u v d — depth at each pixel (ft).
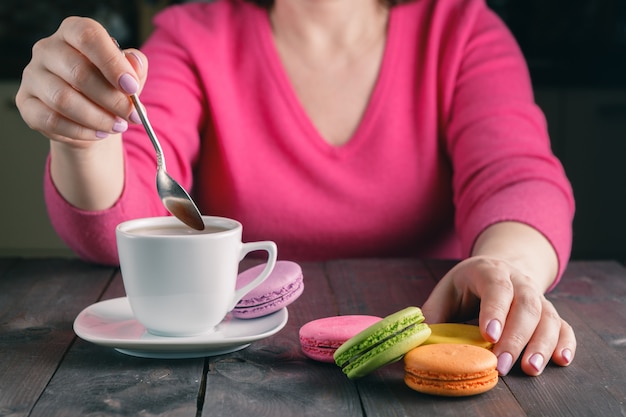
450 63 3.18
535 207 2.48
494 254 2.26
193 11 3.38
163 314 1.86
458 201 2.93
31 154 6.27
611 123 6.05
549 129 6.06
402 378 1.75
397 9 3.25
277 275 2.06
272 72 3.21
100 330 1.93
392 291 2.35
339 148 3.17
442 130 3.21
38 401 1.64
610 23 6.50
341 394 1.68
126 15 6.66
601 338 1.98
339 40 3.22
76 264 2.68
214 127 3.22
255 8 3.30
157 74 3.16
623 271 2.62
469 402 1.65
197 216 1.97
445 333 1.86
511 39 3.30
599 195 6.13
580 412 1.60
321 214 3.17
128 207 2.53
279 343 1.94
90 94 1.99
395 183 3.17
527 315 1.84
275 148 3.19
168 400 1.64
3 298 2.31
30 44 6.63
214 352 1.87
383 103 3.19
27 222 6.37
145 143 2.85
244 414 1.59
